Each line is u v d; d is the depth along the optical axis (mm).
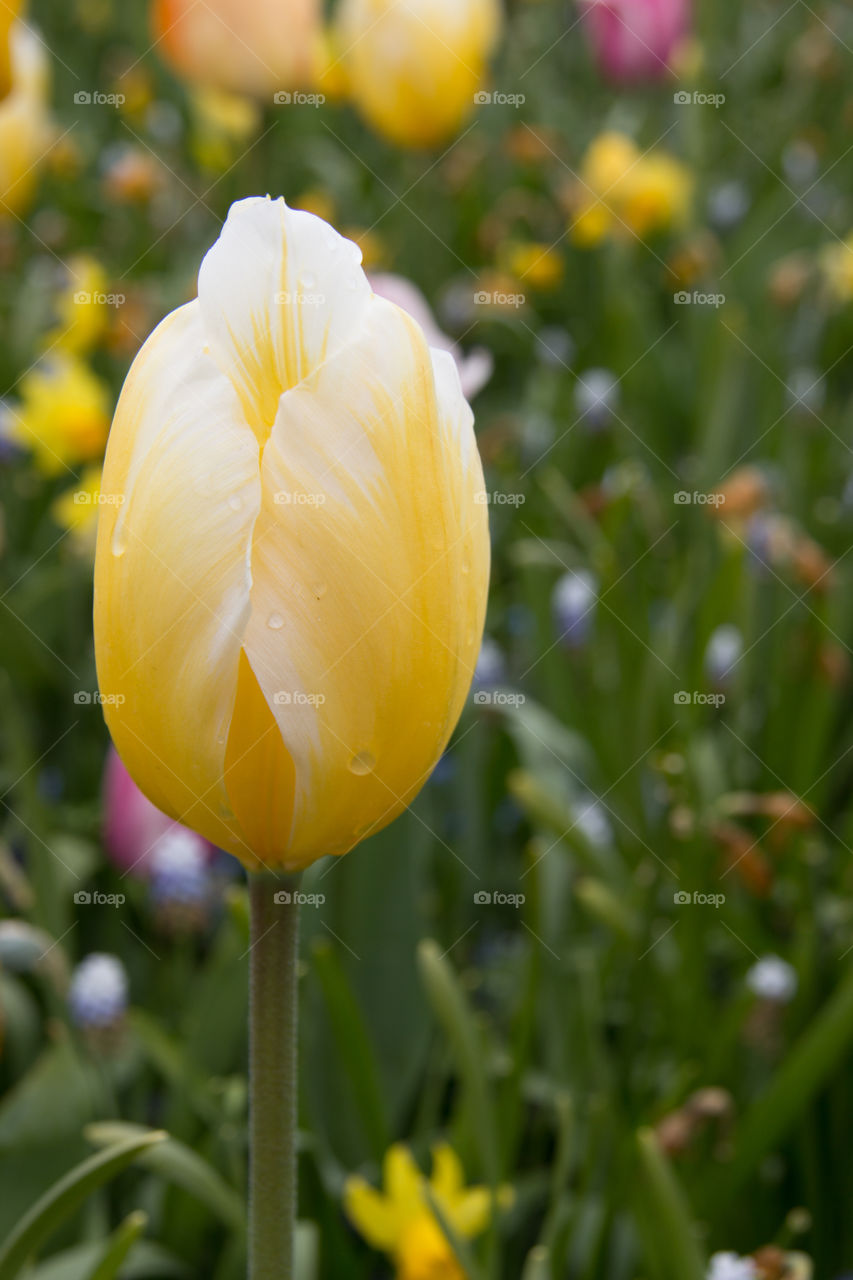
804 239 1562
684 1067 590
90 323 1169
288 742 400
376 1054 633
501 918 811
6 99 813
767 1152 557
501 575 1024
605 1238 551
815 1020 666
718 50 2057
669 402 1311
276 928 408
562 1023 659
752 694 938
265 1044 407
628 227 1480
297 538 398
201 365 401
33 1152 549
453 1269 529
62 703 917
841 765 893
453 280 1524
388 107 1199
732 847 653
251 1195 409
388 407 398
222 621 399
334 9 2123
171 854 674
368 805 407
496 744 836
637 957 649
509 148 1635
